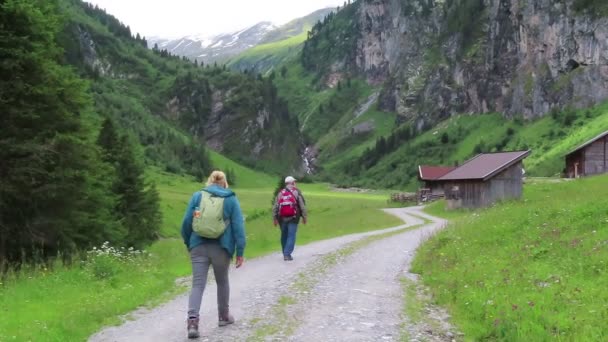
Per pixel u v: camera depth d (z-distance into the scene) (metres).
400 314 10.16
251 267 16.78
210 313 10.38
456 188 59.19
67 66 21.52
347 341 8.23
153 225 48.19
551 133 182.38
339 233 32.81
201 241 8.90
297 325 9.20
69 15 23.31
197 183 199.12
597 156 68.25
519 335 8.01
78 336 8.74
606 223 15.47
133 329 9.30
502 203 40.69
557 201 24.42
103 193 25.59
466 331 8.77
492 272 12.47
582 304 8.91
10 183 18.67
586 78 190.75
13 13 18.92
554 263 12.44
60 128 21.08
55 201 20.34
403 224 42.56
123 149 46.12
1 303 11.25
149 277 14.85
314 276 14.54
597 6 192.25
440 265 15.06
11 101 19.14
